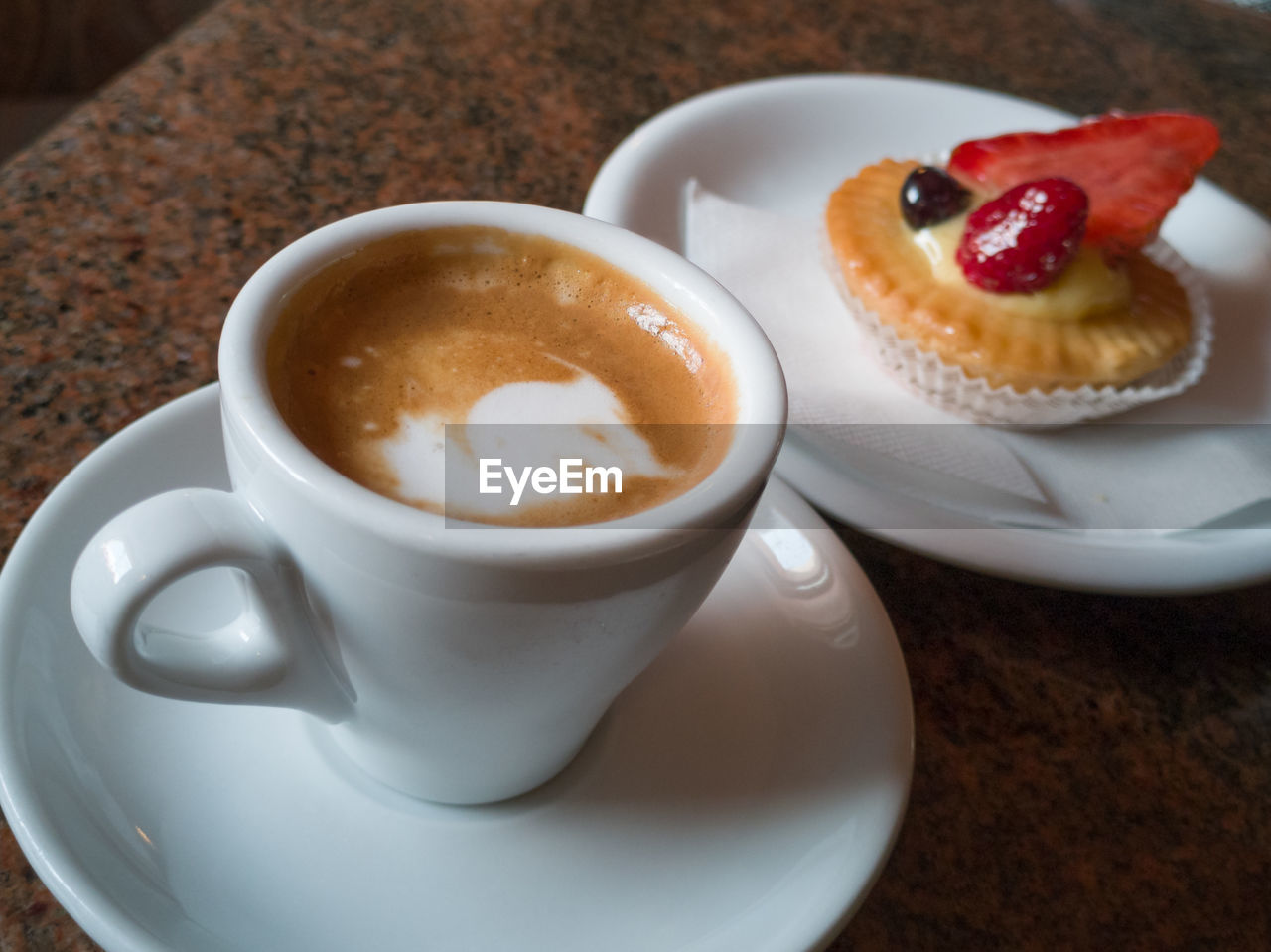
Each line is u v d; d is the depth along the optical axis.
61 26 0.32
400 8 0.22
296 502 0.08
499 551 0.08
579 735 0.11
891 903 0.11
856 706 0.11
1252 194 0.22
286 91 0.19
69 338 0.14
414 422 0.10
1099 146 0.19
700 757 0.11
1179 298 0.19
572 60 0.22
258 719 0.11
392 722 0.10
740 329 0.10
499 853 0.10
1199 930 0.11
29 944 0.10
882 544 0.14
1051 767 0.12
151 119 0.18
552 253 0.11
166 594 0.11
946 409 0.17
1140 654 0.14
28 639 0.10
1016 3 0.26
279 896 0.09
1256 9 0.28
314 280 0.10
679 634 0.12
